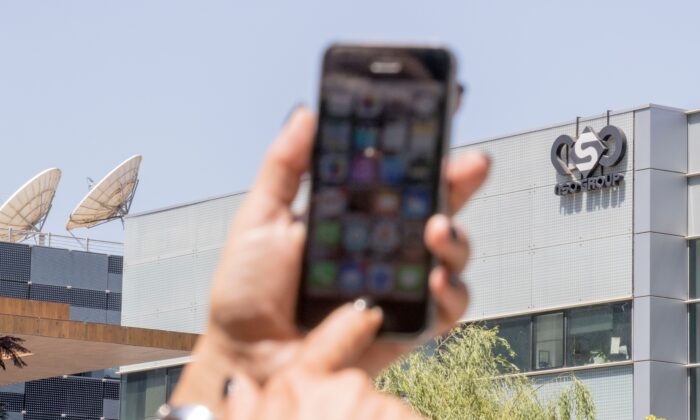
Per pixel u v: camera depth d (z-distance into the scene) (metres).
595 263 30.47
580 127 30.86
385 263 1.86
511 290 31.88
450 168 1.93
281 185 1.85
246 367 1.81
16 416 69.19
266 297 1.82
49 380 70.06
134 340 36.38
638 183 29.92
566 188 30.95
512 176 32.03
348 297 1.85
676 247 29.83
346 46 2.04
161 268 38.59
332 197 1.93
